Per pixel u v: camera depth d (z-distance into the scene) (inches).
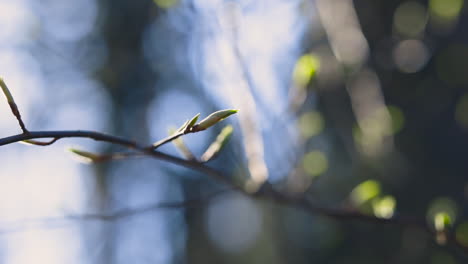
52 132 13.0
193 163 14.6
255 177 16.3
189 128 13.2
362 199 16.6
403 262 29.1
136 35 44.2
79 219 16.7
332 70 25.7
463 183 28.9
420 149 30.0
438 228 15.6
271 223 39.0
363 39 22.7
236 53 17.1
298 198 16.2
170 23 38.1
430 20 28.9
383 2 31.3
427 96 30.3
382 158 28.0
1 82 12.7
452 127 29.7
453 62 28.7
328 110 30.7
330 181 32.2
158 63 42.3
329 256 34.2
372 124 21.4
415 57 27.3
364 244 32.5
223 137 14.8
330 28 23.1
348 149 30.9
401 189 29.5
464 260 25.6
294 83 16.5
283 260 37.5
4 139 12.8
